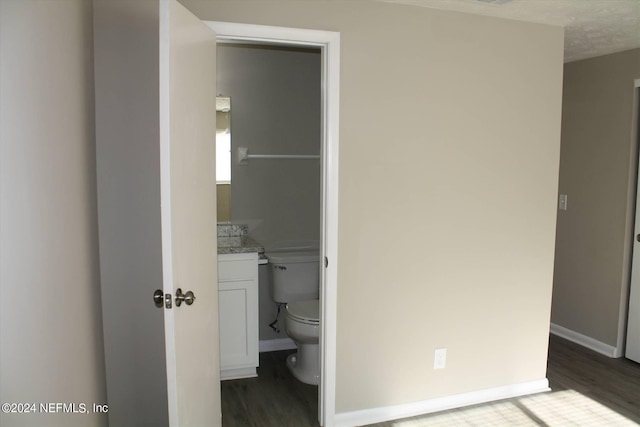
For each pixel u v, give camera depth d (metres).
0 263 1.33
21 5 1.43
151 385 2.29
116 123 2.15
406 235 2.68
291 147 3.60
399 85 2.58
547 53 2.87
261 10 2.32
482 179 2.81
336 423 2.64
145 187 2.20
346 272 2.58
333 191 2.49
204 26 2.13
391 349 2.71
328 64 2.44
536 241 2.98
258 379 3.21
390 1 2.49
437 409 2.85
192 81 2.00
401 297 2.70
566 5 2.51
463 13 2.66
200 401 2.14
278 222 3.64
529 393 3.06
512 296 2.96
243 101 3.46
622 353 3.63
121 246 2.19
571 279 3.97
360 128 2.53
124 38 2.13
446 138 2.70
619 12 2.62
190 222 2.00
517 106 2.84
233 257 3.05
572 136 3.91
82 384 1.92
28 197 1.48
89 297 2.02
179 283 1.87
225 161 3.47
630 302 3.54
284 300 3.47
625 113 3.46
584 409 2.86
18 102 1.42
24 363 1.45
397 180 2.63
